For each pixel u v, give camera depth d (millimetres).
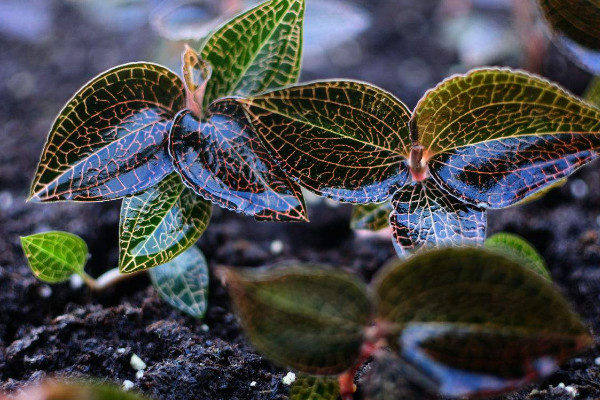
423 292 268
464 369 269
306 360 271
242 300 265
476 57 469
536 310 265
